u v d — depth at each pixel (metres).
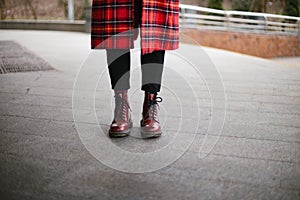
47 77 2.99
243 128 1.75
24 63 3.66
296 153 1.45
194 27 7.63
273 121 1.88
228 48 7.79
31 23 10.73
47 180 1.19
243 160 1.37
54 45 5.60
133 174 1.25
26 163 1.32
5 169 1.27
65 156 1.39
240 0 11.48
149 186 1.16
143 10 1.45
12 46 5.30
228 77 3.13
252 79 3.07
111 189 1.14
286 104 2.24
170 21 1.53
